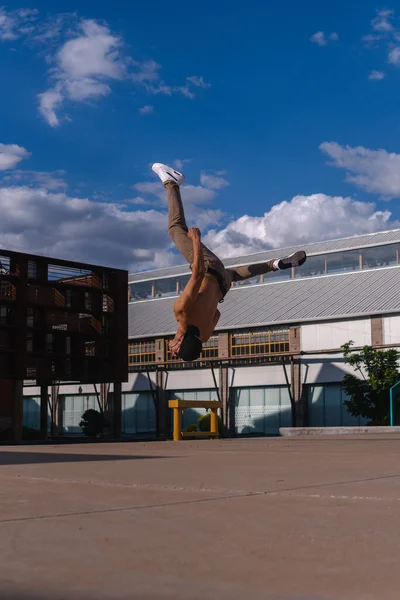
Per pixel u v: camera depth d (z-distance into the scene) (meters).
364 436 24.88
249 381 60.06
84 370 53.19
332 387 55.59
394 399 47.62
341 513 3.71
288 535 3.07
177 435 43.88
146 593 2.11
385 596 2.08
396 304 53.88
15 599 2.02
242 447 13.47
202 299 7.45
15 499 4.43
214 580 2.27
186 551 2.73
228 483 5.35
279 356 57.25
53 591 2.12
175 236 8.55
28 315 51.59
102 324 54.81
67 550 2.76
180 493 4.70
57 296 52.09
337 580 2.27
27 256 49.59
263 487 5.03
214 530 3.20
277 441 18.86
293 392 57.19
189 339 7.27
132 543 2.90
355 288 60.41
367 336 54.25
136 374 67.44
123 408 68.06
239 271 8.44
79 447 15.30
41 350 50.09
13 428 48.50
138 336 67.38
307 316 57.47
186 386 63.84
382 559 2.58
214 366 61.91
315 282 65.19
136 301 78.19
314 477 5.83
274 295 65.25
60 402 71.56
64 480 5.74
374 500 4.25
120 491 4.85
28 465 7.79
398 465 7.27
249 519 3.53
